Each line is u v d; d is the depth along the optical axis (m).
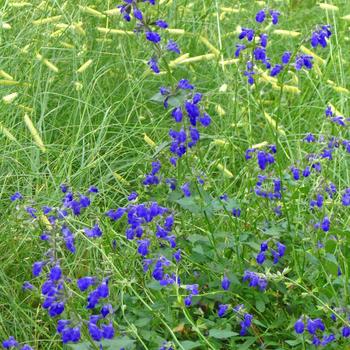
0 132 0.75
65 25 0.85
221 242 0.61
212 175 0.81
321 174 0.61
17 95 0.75
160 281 0.50
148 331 0.53
